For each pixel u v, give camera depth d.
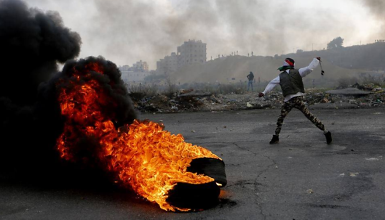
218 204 3.76
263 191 4.14
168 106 15.45
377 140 6.90
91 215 3.53
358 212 3.39
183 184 3.58
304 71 6.80
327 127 8.88
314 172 4.87
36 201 3.96
